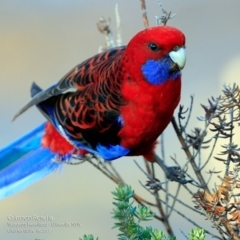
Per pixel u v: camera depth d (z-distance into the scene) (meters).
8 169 11.04
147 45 8.68
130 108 9.11
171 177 9.17
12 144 11.02
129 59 8.94
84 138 9.72
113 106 9.21
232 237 7.28
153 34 8.62
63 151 10.71
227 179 7.25
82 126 9.59
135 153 9.77
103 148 9.66
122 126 9.28
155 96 8.94
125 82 9.04
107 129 9.38
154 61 8.70
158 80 8.83
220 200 7.30
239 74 17.78
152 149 9.69
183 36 8.61
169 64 8.70
